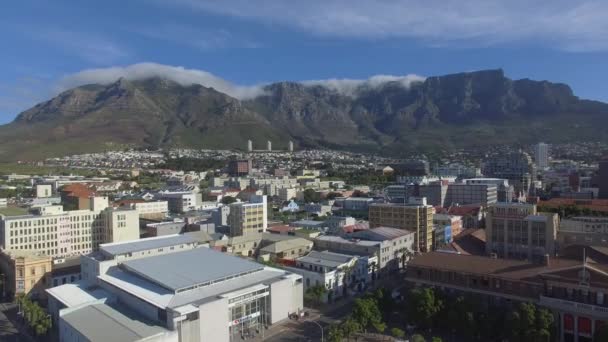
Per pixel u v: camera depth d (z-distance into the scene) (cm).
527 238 17838
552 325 11819
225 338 13000
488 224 18800
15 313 16012
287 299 15000
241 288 14038
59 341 13250
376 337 13362
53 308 14962
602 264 13162
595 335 11238
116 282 14525
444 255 15725
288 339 13325
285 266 18412
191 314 12281
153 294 13238
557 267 13275
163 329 11944
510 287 13562
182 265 15250
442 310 13375
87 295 14538
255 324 14188
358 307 13288
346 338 13138
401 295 16138
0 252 19338
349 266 17788
